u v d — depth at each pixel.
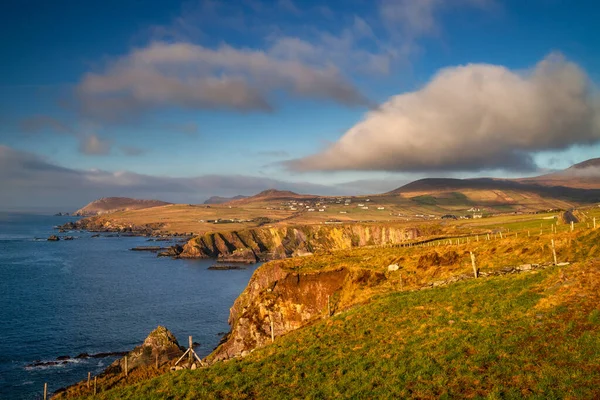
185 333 92.94
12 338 88.00
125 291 138.12
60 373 70.31
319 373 27.44
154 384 32.12
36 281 153.00
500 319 29.03
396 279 61.56
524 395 19.86
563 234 56.19
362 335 33.06
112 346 84.06
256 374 29.47
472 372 22.91
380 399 22.38
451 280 46.34
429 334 29.62
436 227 187.00
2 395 62.53
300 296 73.00
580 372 20.52
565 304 28.05
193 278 168.62
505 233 93.62
